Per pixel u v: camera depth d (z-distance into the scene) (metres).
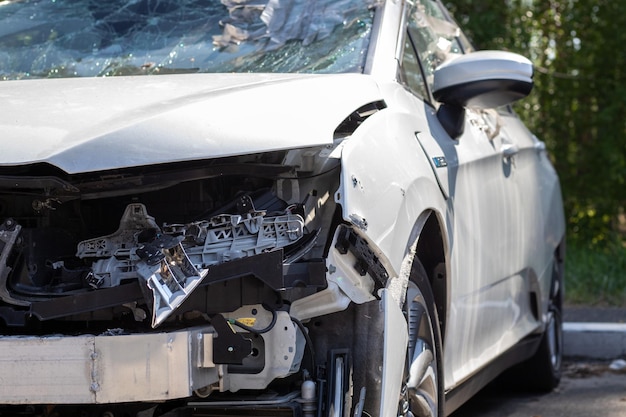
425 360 3.93
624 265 9.86
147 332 3.07
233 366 3.22
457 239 4.33
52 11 4.79
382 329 3.37
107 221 3.48
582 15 11.65
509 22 11.69
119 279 3.16
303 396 3.28
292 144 3.21
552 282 6.59
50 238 3.34
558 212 6.74
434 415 4.07
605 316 8.34
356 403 3.36
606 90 11.78
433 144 4.19
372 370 3.37
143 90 3.57
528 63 4.34
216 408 3.30
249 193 3.35
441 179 4.11
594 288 9.13
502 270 5.21
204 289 3.14
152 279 3.03
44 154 3.12
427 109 4.45
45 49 4.53
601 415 5.78
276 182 3.34
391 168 3.57
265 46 4.34
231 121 3.24
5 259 3.20
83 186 3.23
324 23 4.40
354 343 3.39
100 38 4.55
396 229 3.48
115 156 3.12
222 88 3.53
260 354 3.21
